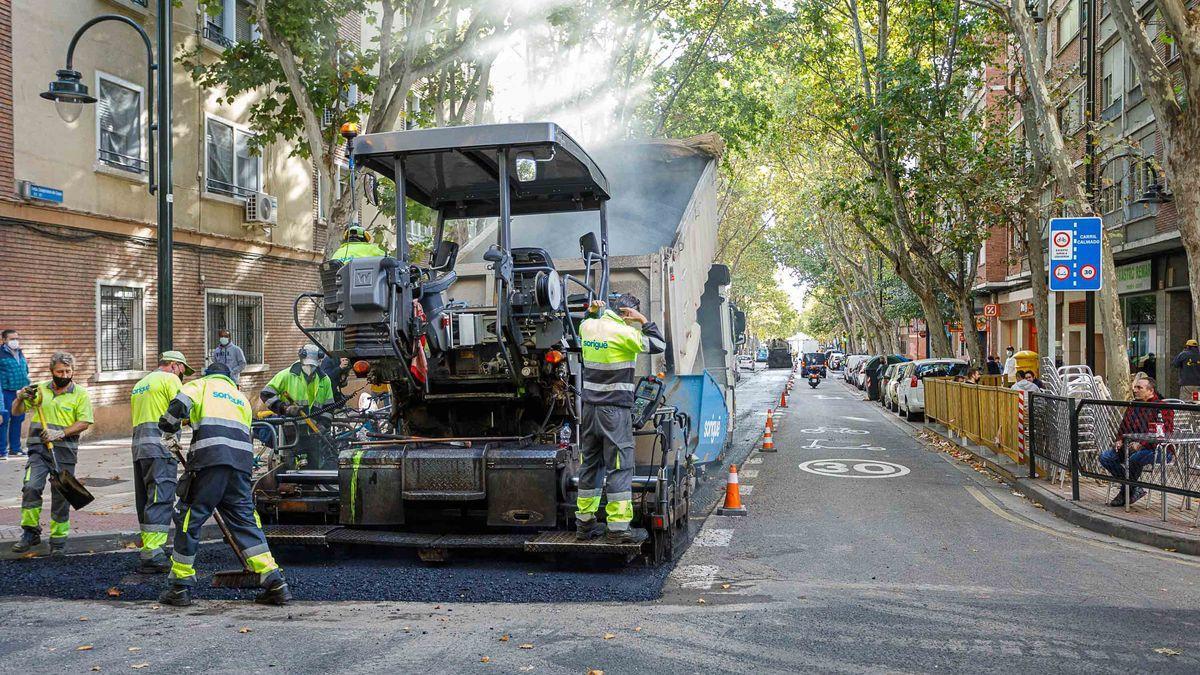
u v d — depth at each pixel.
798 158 38.25
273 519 7.94
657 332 7.56
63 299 16.52
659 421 8.02
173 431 6.16
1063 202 17.28
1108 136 25.28
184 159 19.52
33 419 8.20
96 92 17.28
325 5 14.96
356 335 7.07
